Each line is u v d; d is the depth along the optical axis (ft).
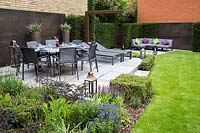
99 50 29.01
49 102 10.50
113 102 11.62
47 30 30.50
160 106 13.28
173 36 46.16
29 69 22.21
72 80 18.26
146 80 14.44
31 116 9.18
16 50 19.67
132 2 53.62
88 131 8.52
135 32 46.78
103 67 24.03
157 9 48.34
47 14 30.27
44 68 22.27
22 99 10.32
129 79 14.48
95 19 38.09
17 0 25.08
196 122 11.15
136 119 11.37
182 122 11.12
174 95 15.49
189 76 21.43
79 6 38.70
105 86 15.15
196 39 40.40
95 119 9.04
